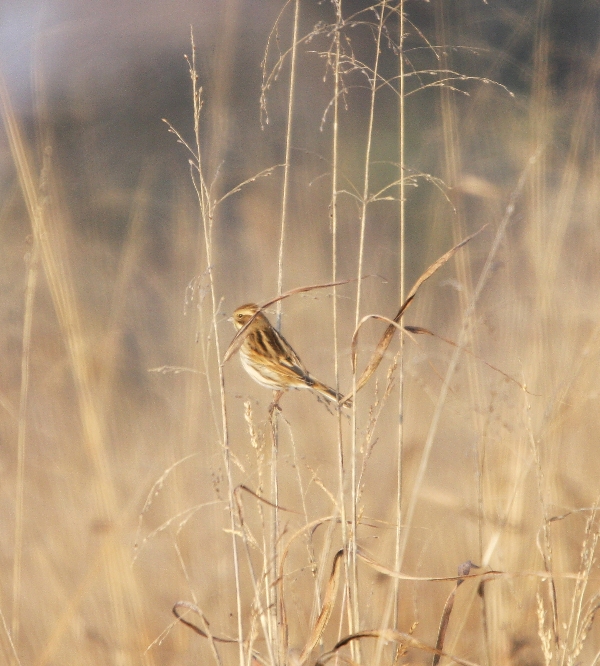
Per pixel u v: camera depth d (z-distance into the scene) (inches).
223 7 1194.6
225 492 495.8
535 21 861.8
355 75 1056.2
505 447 501.4
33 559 534.0
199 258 818.8
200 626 502.3
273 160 1010.1
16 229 786.2
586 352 496.4
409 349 706.8
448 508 528.1
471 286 600.4
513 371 527.8
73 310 558.6
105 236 942.4
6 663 453.1
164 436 667.4
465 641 490.0
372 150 1020.5
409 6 932.6
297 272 845.2
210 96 858.1
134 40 1229.1
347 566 411.5
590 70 823.7
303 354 759.7
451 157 623.5
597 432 555.8
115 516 506.3
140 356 765.9
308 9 1089.4
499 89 888.9
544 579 473.7
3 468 593.0
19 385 653.3
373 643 452.8
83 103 1189.1
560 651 422.3
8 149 863.1
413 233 946.7
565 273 645.3
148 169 1088.2
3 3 1011.9
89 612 510.6
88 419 534.6
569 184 623.8
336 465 577.9
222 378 412.5
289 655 392.5
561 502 507.8
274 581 407.5
